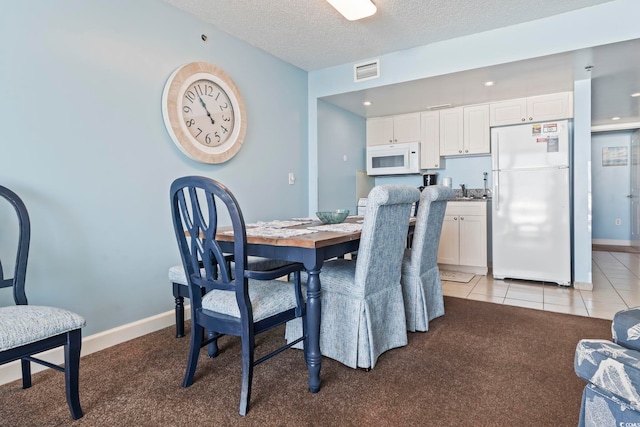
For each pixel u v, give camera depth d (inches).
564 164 132.0
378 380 66.0
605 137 248.8
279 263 94.8
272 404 58.4
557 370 69.2
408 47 126.7
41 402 59.4
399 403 58.5
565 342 82.7
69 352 53.4
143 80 90.4
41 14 72.0
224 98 110.5
